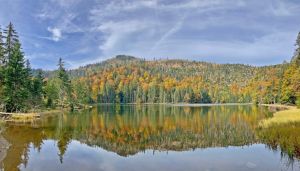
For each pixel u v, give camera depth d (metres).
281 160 18.31
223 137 29.41
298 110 46.53
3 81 52.25
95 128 38.22
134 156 21.45
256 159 19.02
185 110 85.00
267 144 23.83
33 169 17.28
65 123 44.00
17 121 45.00
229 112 70.06
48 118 52.69
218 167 17.58
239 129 34.66
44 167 17.80
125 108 103.31
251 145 24.23
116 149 24.31
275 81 103.62
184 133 33.28
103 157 21.08
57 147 24.78
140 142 27.83
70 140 28.70
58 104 82.62
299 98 58.50
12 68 52.69
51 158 20.36
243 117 52.06
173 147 25.03
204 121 46.88
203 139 28.72
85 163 19.06
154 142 27.78
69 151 23.16
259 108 83.62
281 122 33.03
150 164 18.84
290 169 16.23
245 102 162.62
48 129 36.25
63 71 87.88
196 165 18.30
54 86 81.12
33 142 26.62
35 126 39.25
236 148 23.47
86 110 85.31
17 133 31.89
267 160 18.53
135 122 46.38
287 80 77.31
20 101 54.88
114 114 66.25
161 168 17.77
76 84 111.62
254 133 30.44
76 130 35.97
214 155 21.16
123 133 33.88
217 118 52.22
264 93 116.56
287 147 21.55
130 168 17.86
